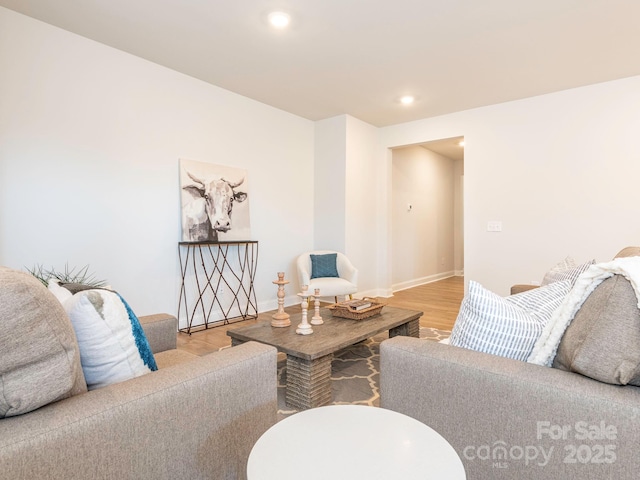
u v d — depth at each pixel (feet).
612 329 2.91
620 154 12.09
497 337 3.72
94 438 2.52
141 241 10.87
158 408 2.89
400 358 3.86
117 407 2.66
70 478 2.41
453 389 3.48
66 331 2.62
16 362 2.33
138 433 2.77
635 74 11.72
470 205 14.97
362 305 8.96
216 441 3.32
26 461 2.21
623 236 12.07
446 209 25.35
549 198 13.33
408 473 2.30
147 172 10.99
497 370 3.26
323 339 7.09
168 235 11.53
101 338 3.20
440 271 24.71
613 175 12.21
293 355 6.48
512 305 3.93
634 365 2.75
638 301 2.84
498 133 14.33
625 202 12.03
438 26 9.02
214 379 3.29
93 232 9.87
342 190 15.85
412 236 21.49
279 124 15.10
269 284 14.78
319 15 8.55
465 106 14.65
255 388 3.67
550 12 8.43
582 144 12.71
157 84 11.17
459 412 3.45
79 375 2.85
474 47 10.03
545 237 13.42
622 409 2.64
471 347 3.86
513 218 14.05
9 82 8.48
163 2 8.09
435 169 23.85
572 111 12.86
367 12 8.43
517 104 13.91
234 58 10.70
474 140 14.88
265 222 14.58
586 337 3.09
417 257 22.04
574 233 12.89
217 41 9.75
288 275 15.57
